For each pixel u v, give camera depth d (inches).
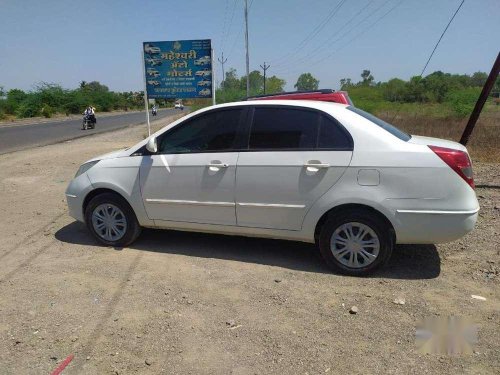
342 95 271.7
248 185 167.2
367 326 126.5
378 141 153.9
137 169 185.5
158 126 1181.1
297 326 127.1
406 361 110.3
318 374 105.9
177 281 158.6
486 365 108.1
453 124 839.7
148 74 450.3
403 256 177.6
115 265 174.4
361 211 155.3
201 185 174.9
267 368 108.5
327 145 158.7
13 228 229.5
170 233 212.5
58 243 203.2
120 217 193.5
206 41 434.9
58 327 128.6
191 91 448.1
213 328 126.7
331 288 151.0
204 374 106.7
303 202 160.6
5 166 444.8
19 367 110.7
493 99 2220.7
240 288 152.1
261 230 170.7
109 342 120.7
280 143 164.9
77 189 197.0
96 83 4215.1
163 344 119.3
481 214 227.6
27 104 2074.3
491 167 359.3
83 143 703.7
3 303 143.9
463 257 174.7
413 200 148.8
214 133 175.3
